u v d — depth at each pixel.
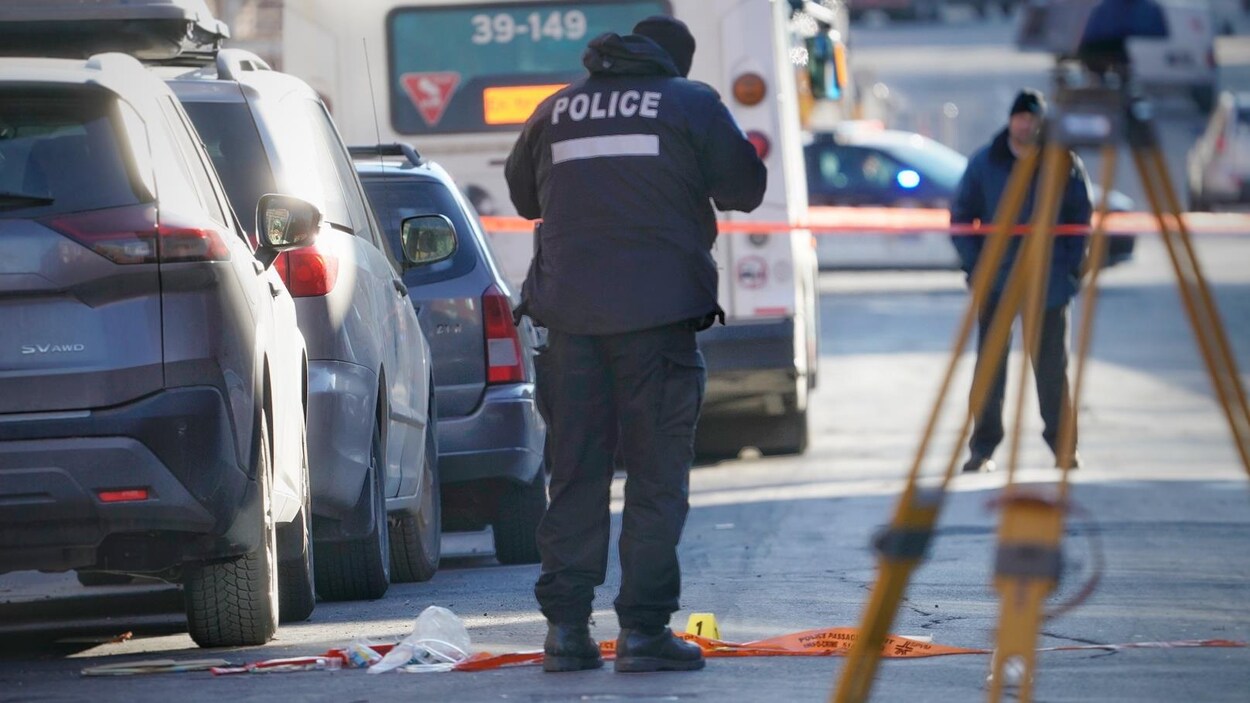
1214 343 18.91
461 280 42.34
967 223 55.56
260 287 28.03
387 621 31.50
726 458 63.75
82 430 25.06
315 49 59.09
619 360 24.70
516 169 25.86
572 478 24.97
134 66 27.34
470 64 59.41
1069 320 54.66
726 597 33.56
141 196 25.73
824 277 124.94
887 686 23.69
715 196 25.11
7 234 25.17
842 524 45.53
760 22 58.66
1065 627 29.38
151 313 25.41
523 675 24.77
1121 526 44.00
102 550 25.84
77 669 26.41
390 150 46.16
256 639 28.20
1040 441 64.81
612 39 25.25
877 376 86.62
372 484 33.53
